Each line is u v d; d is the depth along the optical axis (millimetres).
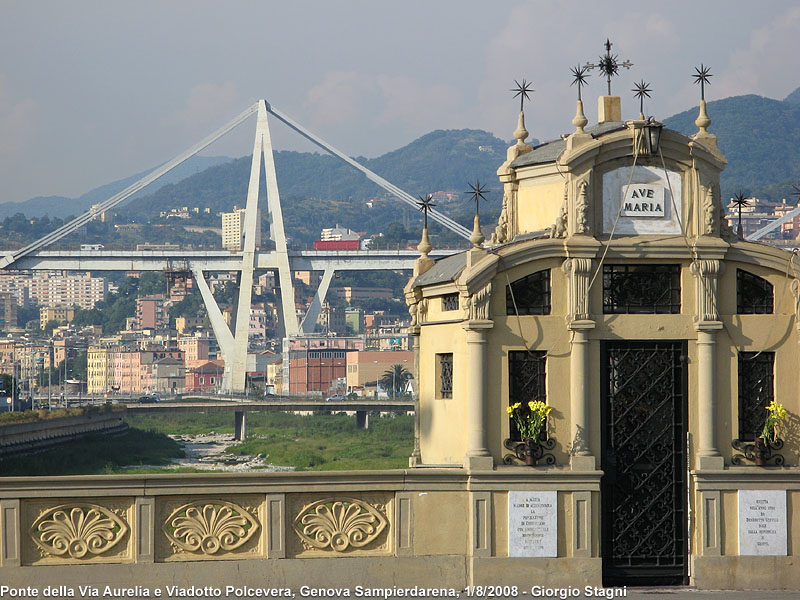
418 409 81625
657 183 74062
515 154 83375
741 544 73062
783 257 73812
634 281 74000
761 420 74250
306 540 69250
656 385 73500
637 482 73188
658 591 71562
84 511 66250
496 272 71812
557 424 72125
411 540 70438
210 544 67750
